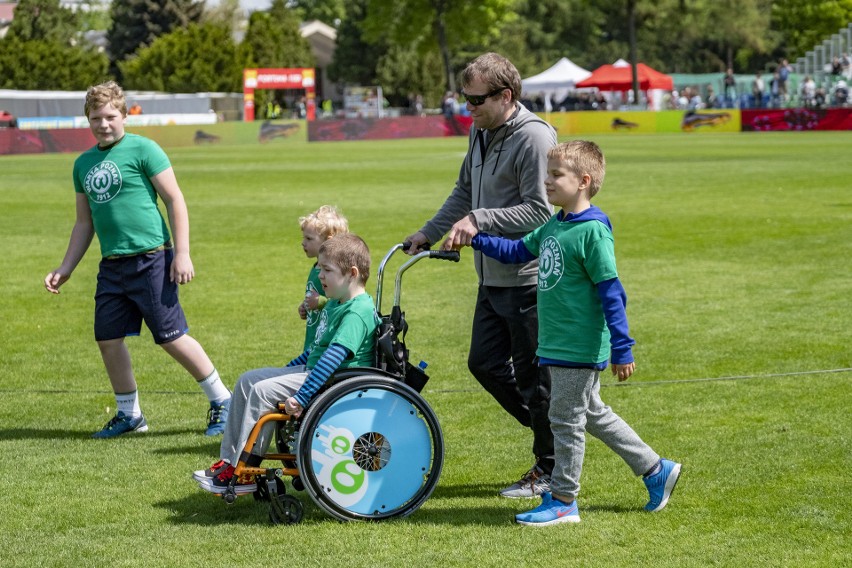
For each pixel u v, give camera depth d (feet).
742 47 350.64
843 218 59.82
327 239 20.13
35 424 24.77
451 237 18.49
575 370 17.28
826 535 16.99
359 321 17.92
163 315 23.47
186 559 16.33
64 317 37.50
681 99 222.07
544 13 348.59
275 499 17.78
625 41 347.15
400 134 196.13
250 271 46.32
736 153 122.83
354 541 17.01
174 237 23.52
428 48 286.66
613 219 61.98
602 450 21.89
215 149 161.07
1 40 227.61
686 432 22.91
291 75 222.07
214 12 309.42
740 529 17.35
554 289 17.28
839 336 31.89
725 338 32.07
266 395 18.06
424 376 18.60
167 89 236.02
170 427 24.39
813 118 179.52
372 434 18.03
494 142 19.35
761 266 45.09
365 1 299.79
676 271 44.29
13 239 58.03
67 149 158.51
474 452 22.02
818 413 24.06
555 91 231.50
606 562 16.02
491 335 19.80
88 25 375.04
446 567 15.87
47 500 19.31
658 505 18.28
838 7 319.68
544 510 17.75
